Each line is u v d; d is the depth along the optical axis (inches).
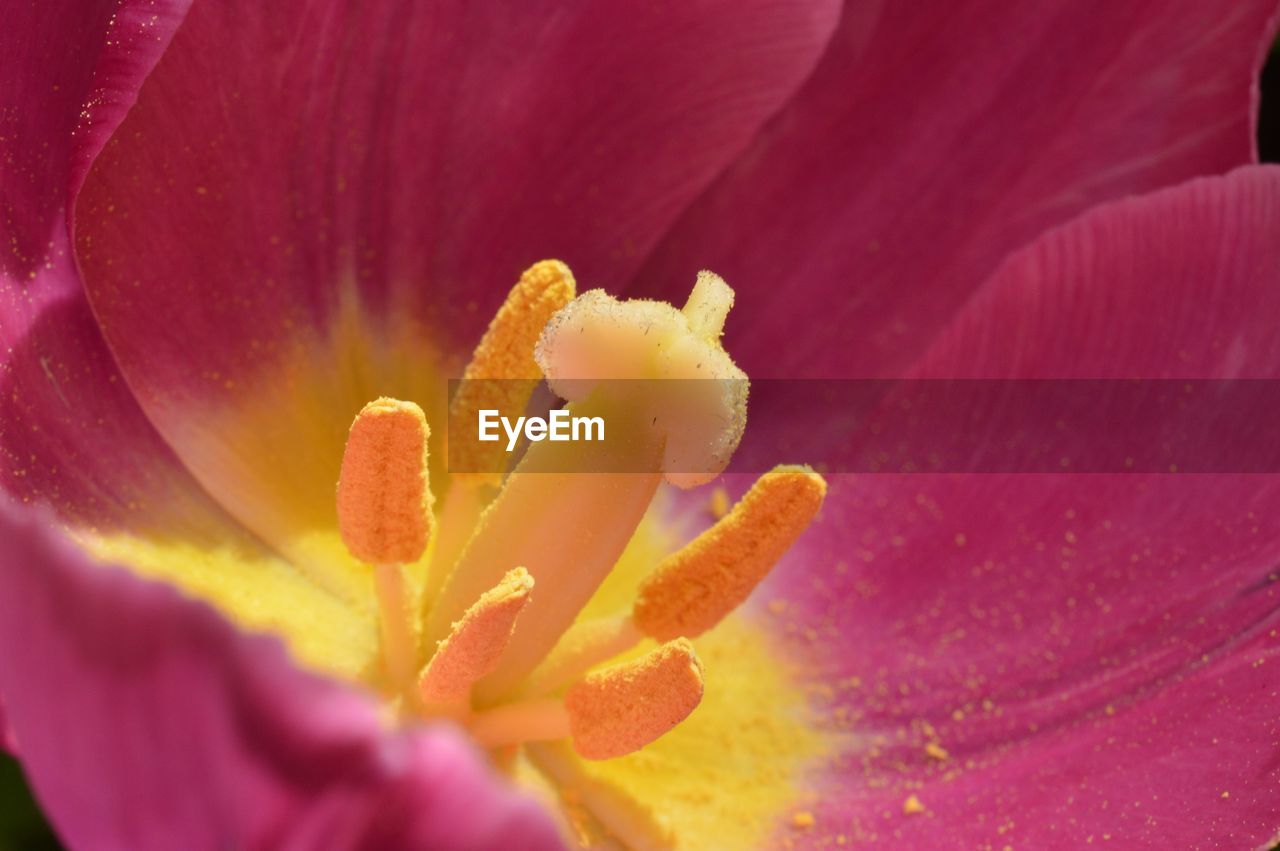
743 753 7.5
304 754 5.4
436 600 7.2
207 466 7.3
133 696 5.4
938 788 7.4
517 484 7.1
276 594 7.3
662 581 7.2
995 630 7.7
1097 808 7.2
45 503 6.8
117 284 7.1
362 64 7.4
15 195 6.7
